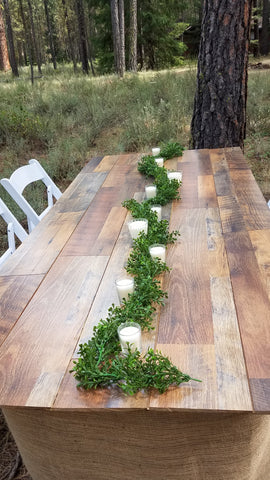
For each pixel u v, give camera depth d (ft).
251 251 6.21
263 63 48.24
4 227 15.06
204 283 5.48
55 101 27.94
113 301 5.31
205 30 14.25
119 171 11.23
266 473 5.00
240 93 14.60
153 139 21.58
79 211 8.66
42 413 4.14
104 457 4.29
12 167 19.61
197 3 76.84
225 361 4.03
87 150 21.89
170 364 3.90
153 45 64.44
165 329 4.64
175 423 3.97
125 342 4.15
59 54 100.83
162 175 9.31
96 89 30.94
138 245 6.27
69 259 6.59
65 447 4.29
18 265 6.55
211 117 14.92
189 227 7.29
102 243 7.07
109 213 8.39
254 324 4.56
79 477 4.46
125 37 60.54
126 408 3.60
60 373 4.12
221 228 7.13
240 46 14.07
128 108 25.40
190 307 4.99
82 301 5.38
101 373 3.86
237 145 15.21
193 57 75.61
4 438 6.96
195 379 3.81
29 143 23.11
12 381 4.06
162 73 37.24
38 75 58.23
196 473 4.24
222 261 6.01
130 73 43.93
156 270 5.61
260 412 3.41
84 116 25.48
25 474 6.29
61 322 4.98
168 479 4.27
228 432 4.00
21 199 10.03
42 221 8.32
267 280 5.41
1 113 23.80
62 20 67.31
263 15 67.41
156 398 3.67
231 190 8.93
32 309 5.30
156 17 60.08
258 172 17.62
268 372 3.82
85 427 4.13
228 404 3.50
